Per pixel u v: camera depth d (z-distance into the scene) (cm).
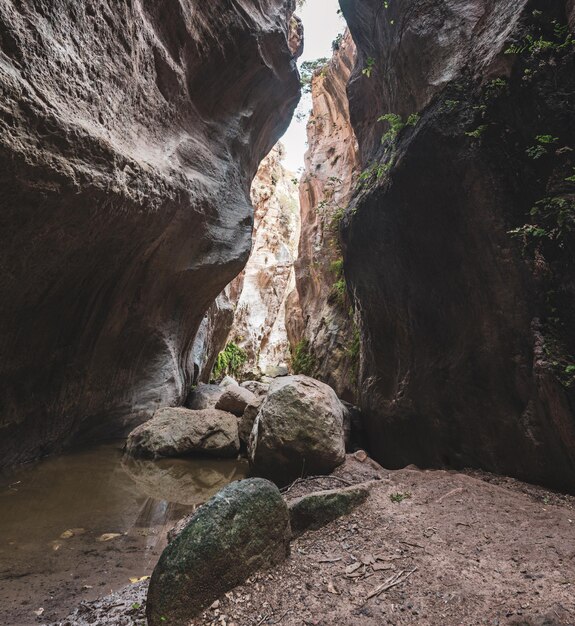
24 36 444
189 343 1238
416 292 635
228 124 1105
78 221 561
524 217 468
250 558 296
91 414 845
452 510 400
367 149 966
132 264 779
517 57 475
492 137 495
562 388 402
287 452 557
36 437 702
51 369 701
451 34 617
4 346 588
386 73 811
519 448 476
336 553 333
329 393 639
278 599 274
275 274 3281
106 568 365
